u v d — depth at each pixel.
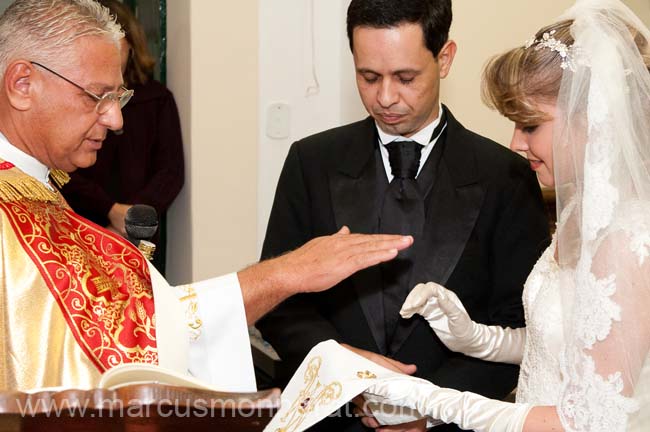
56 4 1.57
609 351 1.39
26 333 1.46
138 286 1.66
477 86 3.69
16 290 1.48
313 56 3.67
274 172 3.70
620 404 1.38
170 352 1.65
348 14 2.04
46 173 1.67
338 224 2.15
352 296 2.14
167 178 3.61
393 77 2.01
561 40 1.55
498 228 2.12
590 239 1.42
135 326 1.60
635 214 1.43
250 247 3.68
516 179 2.14
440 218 2.11
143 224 1.82
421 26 1.96
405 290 2.09
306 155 2.28
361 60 2.01
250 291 1.86
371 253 1.86
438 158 2.18
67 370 1.48
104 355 1.53
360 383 1.70
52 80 1.54
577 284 1.44
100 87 1.57
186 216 3.65
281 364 2.28
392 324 2.10
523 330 2.07
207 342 1.83
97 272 1.59
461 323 1.97
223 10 3.48
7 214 1.53
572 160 1.52
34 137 1.59
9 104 1.56
